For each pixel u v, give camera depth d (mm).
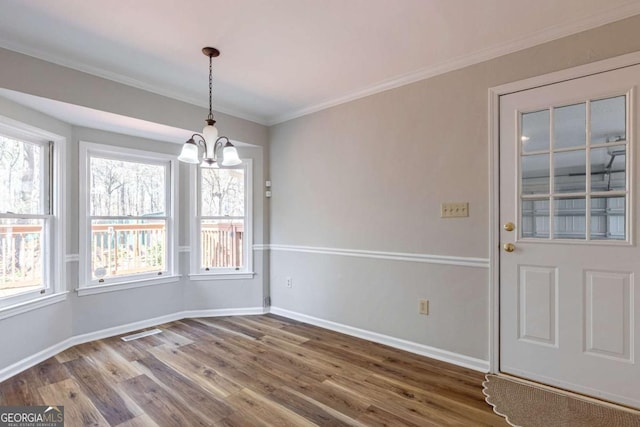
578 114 2174
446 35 2258
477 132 2529
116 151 3365
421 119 2811
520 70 2342
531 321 2322
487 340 2494
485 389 2234
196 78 2895
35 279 2766
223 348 2953
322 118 3533
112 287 3291
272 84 3041
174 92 3172
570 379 2184
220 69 2732
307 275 3688
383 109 3045
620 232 2061
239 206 4051
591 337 2123
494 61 2447
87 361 2682
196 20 2059
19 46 2305
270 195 4090
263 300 4051
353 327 3279
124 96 2865
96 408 2025
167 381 2354
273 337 3230
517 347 2375
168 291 3734
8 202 2570
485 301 2502
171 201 3789
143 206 3607
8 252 2570
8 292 2553
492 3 1921
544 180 2291
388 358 2742
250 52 2463
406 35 2252
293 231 3832
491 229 2467
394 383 2328
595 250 2117
